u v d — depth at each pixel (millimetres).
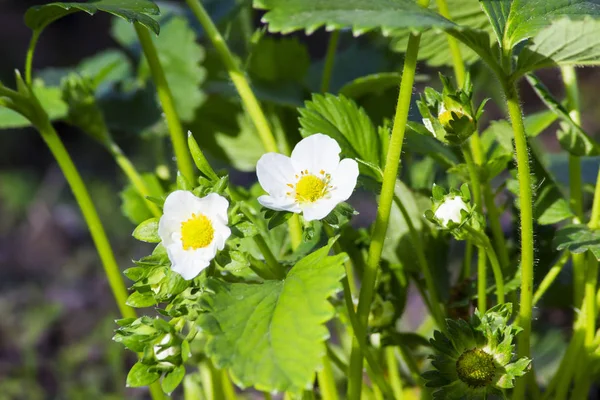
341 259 523
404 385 717
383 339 629
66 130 2527
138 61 806
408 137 629
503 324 559
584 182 717
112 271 639
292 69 745
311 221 541
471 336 562
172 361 535
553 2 550
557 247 588
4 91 620
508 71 551
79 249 1884
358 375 559
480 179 609
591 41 537
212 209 532
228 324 518
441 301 646
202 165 539
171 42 753
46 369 1127
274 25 514
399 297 643
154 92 750
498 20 549
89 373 1081
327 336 508
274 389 503
